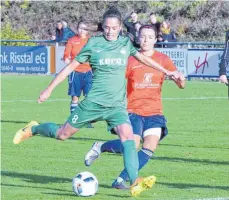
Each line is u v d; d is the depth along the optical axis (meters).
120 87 18.23
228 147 28.00
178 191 19.27
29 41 69.06
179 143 29.00
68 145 28.55
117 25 17.97
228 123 35.84
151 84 19.91
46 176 21.69
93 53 18.00
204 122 36.25
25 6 95.56
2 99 49.38
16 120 37.31
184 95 51.94
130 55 18.64
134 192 17.00
